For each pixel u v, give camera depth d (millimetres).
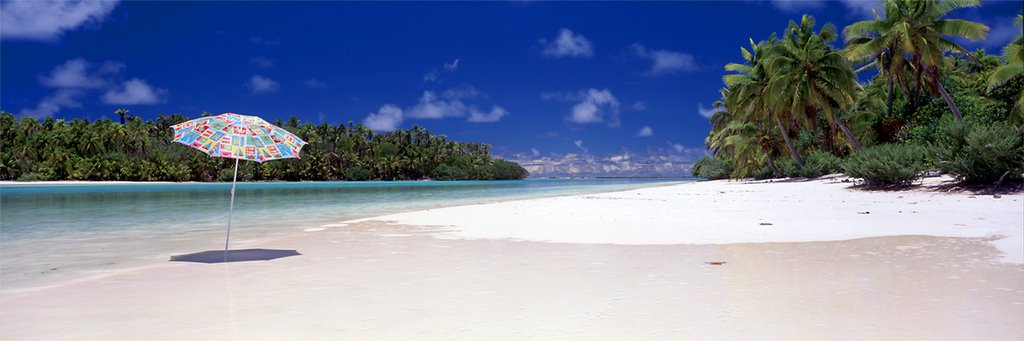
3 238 9789
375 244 8555
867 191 24719
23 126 93438
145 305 4477
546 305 4422
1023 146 19672
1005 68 25031
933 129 31891
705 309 4219
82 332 3721
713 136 69250
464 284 5316
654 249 7738
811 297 4574
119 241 9258
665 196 25453
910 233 9297
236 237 9758
